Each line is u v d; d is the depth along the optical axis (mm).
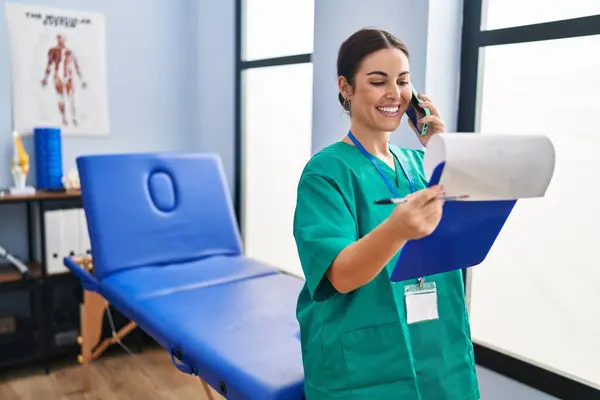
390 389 1117
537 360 2115
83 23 3031
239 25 3359
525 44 2012
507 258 2189
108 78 3146
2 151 2877
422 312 1159
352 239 1064
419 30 2064
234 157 3514
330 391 1134
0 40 2824
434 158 901
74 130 3066
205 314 1767
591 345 1990
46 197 2648
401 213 862
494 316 2250
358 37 1111
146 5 3225
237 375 1365
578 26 1788
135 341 3033
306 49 2992
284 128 3217
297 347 1517
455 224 992
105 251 2229
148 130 3316
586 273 1973
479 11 2061
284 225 3299
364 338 1111
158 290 2010
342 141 1200
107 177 2332
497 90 2119
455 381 1211
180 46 3367
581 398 1835
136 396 2504
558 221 2027
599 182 1908
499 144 901
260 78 3344
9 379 2654
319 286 1044
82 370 2539
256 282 2148
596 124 1895
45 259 2689
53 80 2975
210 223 2529
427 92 2072
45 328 2717
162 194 2447
